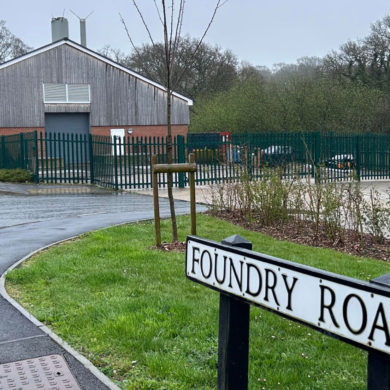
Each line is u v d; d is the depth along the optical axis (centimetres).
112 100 3569
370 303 185
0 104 3278
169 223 1056
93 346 461
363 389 387
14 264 753
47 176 2144
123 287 621
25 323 517
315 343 470
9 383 395
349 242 921
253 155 1745
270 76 5706
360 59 4644
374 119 3769
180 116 3741
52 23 3894
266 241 905
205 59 5288
